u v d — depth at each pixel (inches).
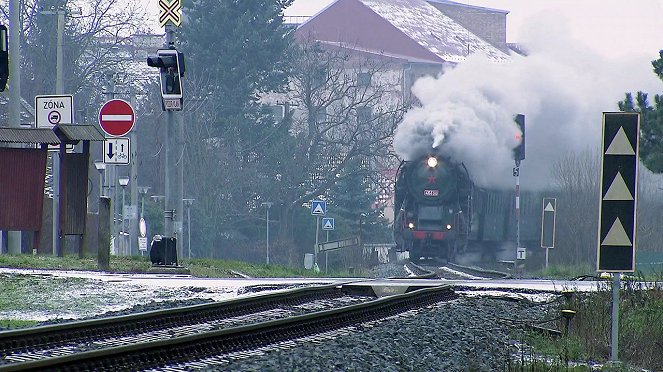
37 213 4537.4
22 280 3358.8
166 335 2028.8
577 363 1982.0
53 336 1873.8
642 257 6609.3
